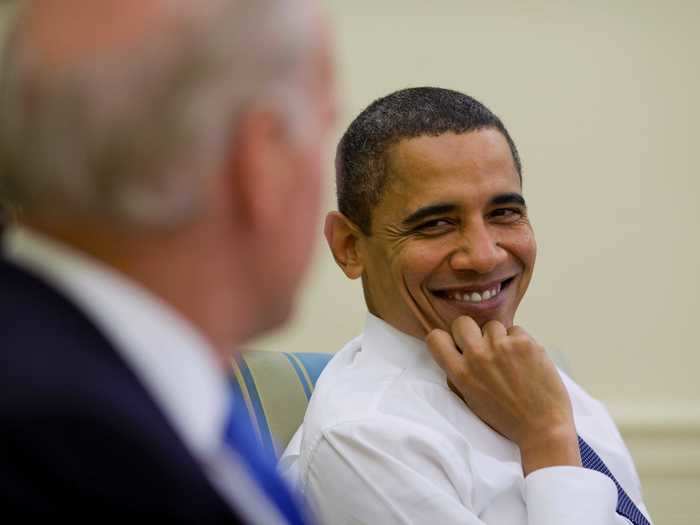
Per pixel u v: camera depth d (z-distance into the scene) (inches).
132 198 52.0
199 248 55.4
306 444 130.6
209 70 52.0
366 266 135.0
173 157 51.9
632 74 243.1
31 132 51.4
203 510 49.3
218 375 59.9
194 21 51.7
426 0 237.9
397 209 127.6
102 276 53.8
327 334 235.5
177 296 55.9
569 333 243.0
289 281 60.4
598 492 120.5
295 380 154.4
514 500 127.5
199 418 56.4
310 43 56.5
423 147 125.8
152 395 51.6
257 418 148.8
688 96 245.3
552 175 241.9
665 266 245.1
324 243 231.9
